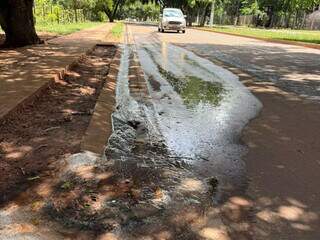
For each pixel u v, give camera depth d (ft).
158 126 20.77
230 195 13.44
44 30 85.92
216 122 21.50
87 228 11.23
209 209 12.50
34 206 12.19
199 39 81.41
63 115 21.09
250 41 79.36
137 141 18.53
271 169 15.58
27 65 34.71
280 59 48.34
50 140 17.13
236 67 40.91
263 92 28.99
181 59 46.93
